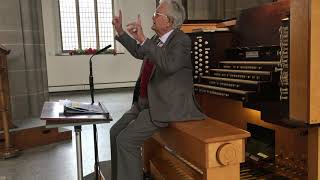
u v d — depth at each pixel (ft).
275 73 7.95
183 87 8.23
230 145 7.02
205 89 9.63
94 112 8.16
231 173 7.22
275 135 9.44
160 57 7.45
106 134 17.71
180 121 8.16
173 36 8.07
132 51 8.80
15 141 15.38
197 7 19.57
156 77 8.29
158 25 8.12
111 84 36.24
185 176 8.95
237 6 17.15
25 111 19.52
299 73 6.22
